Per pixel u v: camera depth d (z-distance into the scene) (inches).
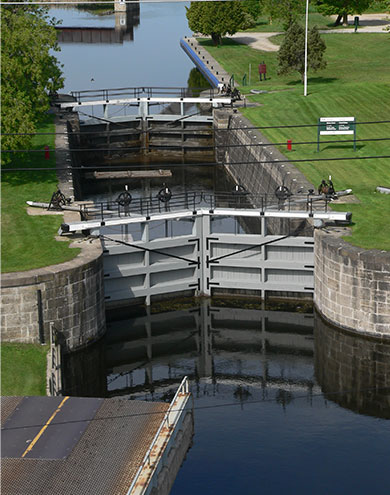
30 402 1702.8
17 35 2736.2
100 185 3435.0
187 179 3513.8
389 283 2065.7
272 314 2351.1
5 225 2349.9
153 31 6929.1
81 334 2114.9
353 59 4571.9
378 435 1753.2
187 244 2393.0
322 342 2194.9
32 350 2000.5
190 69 5226.4
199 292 2455.7
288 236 2356.1
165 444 1544.0
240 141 3410.4
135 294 2378.2
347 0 5388.8
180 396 1715.1
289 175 2738.7
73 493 1418.6
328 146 3070.9
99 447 1544.0
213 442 1726.1
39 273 2023.9
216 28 5246.1
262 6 5861.2
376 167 2807.6
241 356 2151.8
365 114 3444.9
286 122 3408.0
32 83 2861.7
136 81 4884.4
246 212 2356.1
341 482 1581.0
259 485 1574.8
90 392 2004.2
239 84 4168.3
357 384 1998.0
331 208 2426.2
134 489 1412.4
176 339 2235.5
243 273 2422.5
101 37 6584.6
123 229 2669.8
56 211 2460.6
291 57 3865.7
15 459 1514.5
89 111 4274.1
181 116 3806.6
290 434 1759.4
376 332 2114.9
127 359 2145.7
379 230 2258.9
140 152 3914.9
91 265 2110.0
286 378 2033.7
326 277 2198.6
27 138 2672.2
